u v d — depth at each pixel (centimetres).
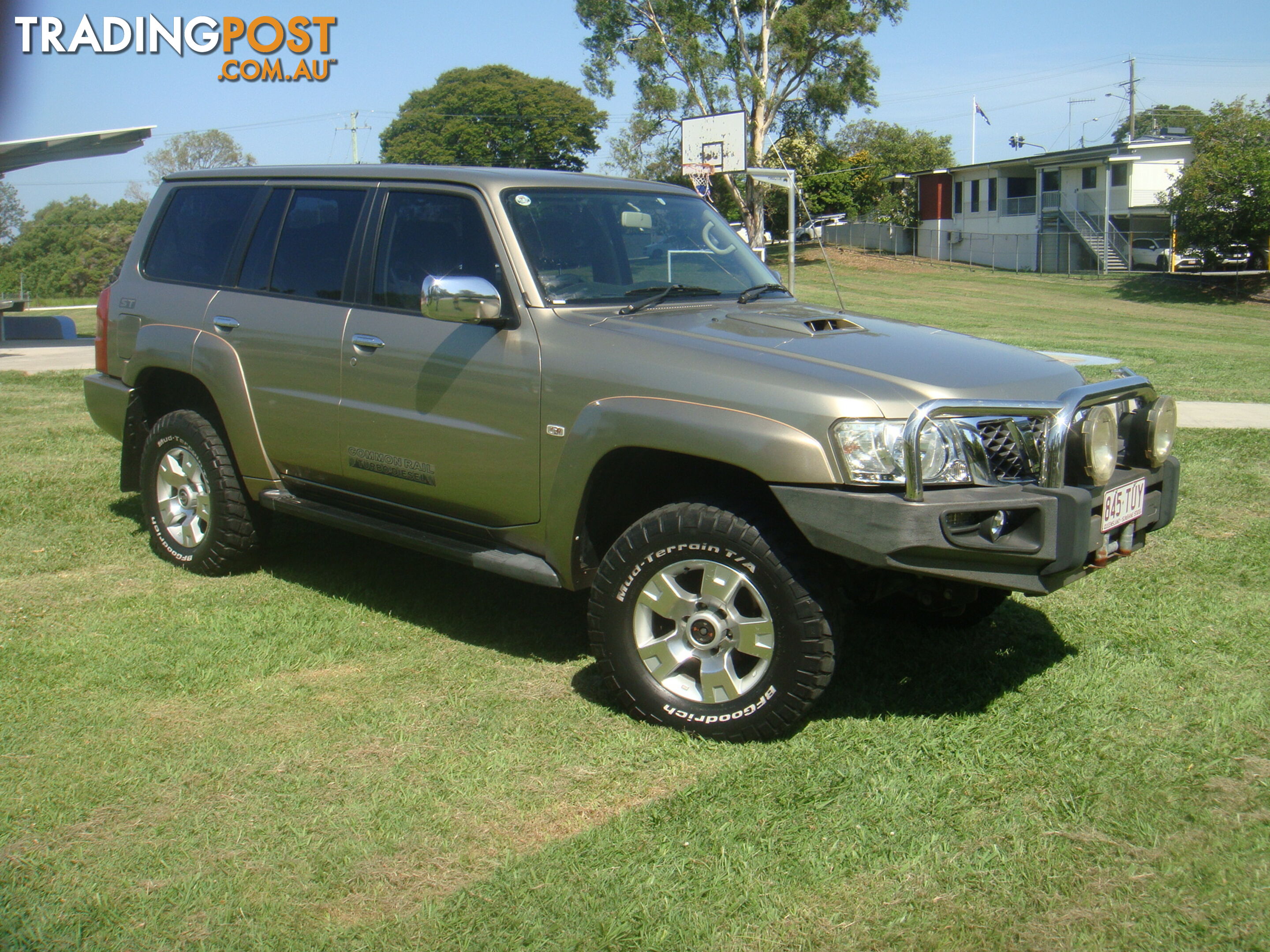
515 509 396
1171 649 431
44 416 984
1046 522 324
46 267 7169
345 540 589
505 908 262
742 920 257
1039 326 2716
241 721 363
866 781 323
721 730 349
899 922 256
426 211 432
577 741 351
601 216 439
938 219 5356
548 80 7356
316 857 284
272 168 507
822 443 325
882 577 378
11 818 301
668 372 355
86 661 411
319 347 452
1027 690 392
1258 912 260
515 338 391
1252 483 716
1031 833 295
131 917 258
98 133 1698
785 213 5556
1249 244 3906
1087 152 4631
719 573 346
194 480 522
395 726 360
